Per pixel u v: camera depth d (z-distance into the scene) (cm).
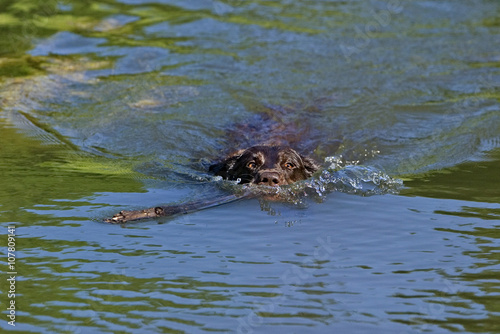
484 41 5053
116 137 3603
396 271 2220
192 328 1908
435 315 1964
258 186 2959
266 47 4938
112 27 5294
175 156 3441
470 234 2466
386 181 3081
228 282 2152
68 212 2655
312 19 5506
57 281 2145
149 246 2395
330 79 4453
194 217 2667
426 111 3994
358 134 3731
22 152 3341
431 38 5122
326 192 2969
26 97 4072
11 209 2666
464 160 3306
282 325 1925
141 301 2041
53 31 5159
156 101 4088
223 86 4328
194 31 5228
